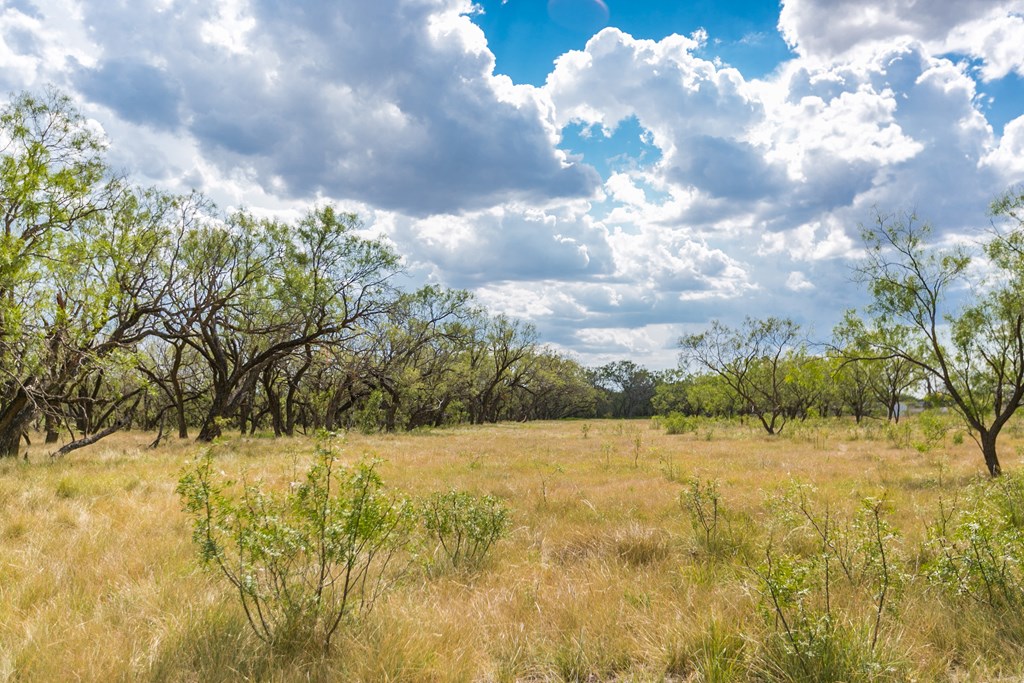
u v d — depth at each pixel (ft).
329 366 109.09
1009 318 42.86
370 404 122.01
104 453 59.52
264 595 13.89
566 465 54.65
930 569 16.40
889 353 49.60
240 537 13.62
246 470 16.21
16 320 43.24
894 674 12.01
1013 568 15.93
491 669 12.72
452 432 128.77
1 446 55.01
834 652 12.16
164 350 108.99
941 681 12.20
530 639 14.23
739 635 13.26
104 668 11.98
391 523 15.20
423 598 16.94
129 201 63.05
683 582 17.83
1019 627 13.82
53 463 49.55
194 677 11.99
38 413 53.01
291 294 85.66
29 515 25.99
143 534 24.07
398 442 87.92
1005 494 25.14
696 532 24.52
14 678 11.76
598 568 19.86
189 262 75.61
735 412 192.75
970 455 60.23
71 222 49.57
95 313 50.19
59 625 14.07
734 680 12.32
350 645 13.16
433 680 12.21
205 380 118.01
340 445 14.93
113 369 55.01
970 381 47.83
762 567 13.88
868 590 16.12
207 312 83.87
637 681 12.34
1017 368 42.98
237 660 12.45
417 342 131.54
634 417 365.61
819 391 146.00
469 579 19.21
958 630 14.10
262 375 110.52
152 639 13.09
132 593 16.39
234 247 81.00
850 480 40.45
